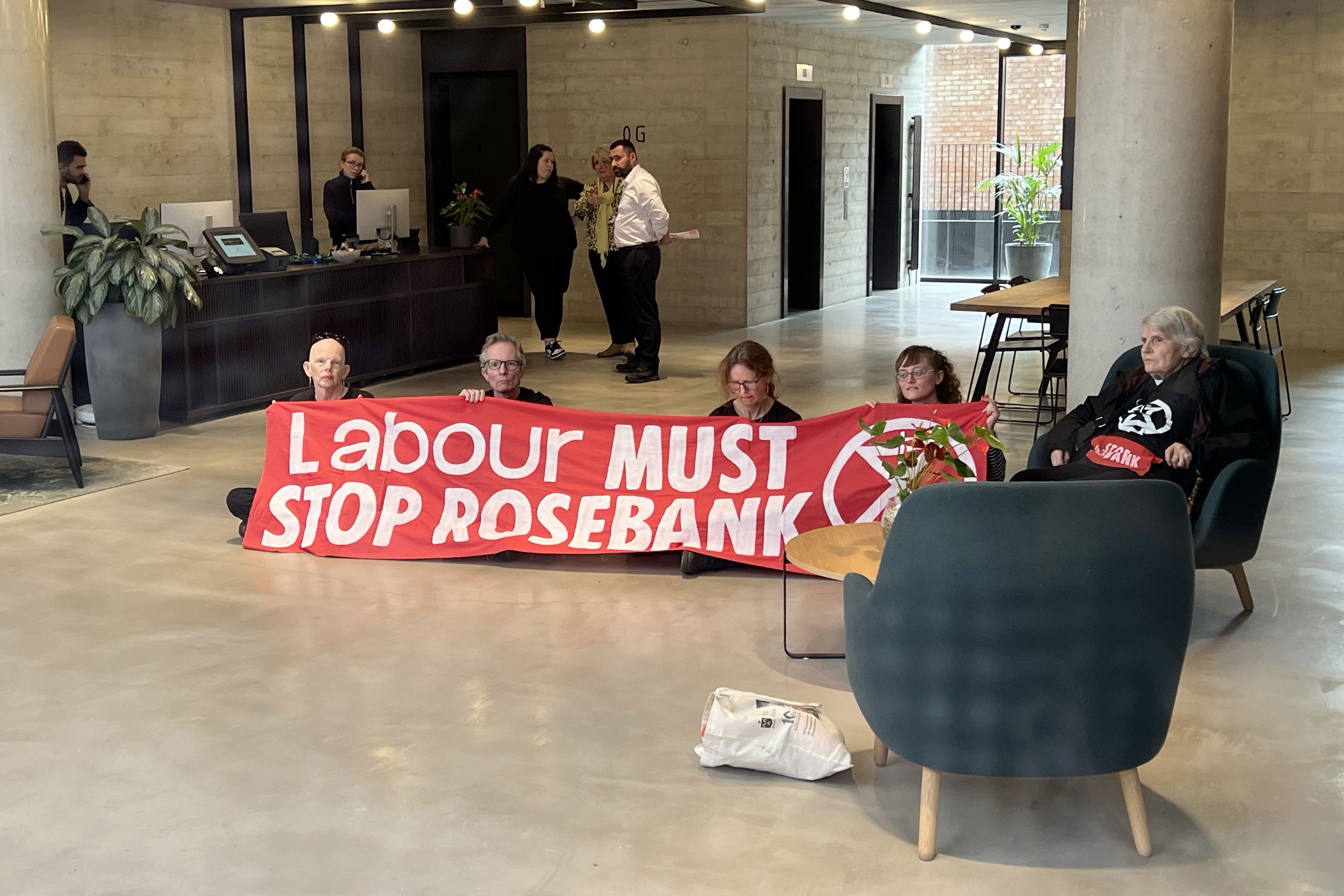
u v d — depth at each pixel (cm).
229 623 476
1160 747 308
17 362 768
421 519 558
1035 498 287
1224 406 462
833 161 1477
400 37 1398
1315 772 357
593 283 1371
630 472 546
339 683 419
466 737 378
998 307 762
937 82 1745
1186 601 296
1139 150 539
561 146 1363
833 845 317
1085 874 304
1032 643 293
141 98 1119
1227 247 1178
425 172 1448
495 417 555
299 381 923
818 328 1310
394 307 1012
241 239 865
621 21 1307
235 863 310
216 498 654
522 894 296
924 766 308
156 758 366
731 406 554
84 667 434
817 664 435
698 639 459
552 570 542
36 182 764
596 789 346
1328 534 581
